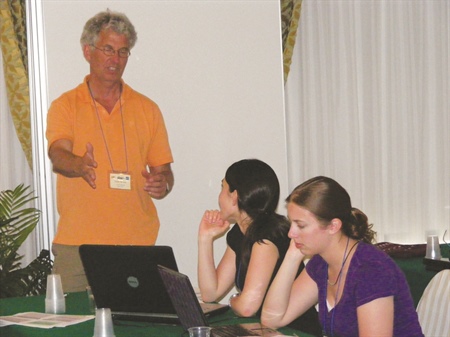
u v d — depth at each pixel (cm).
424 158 611
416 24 602
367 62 590
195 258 475
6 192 475
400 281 225
